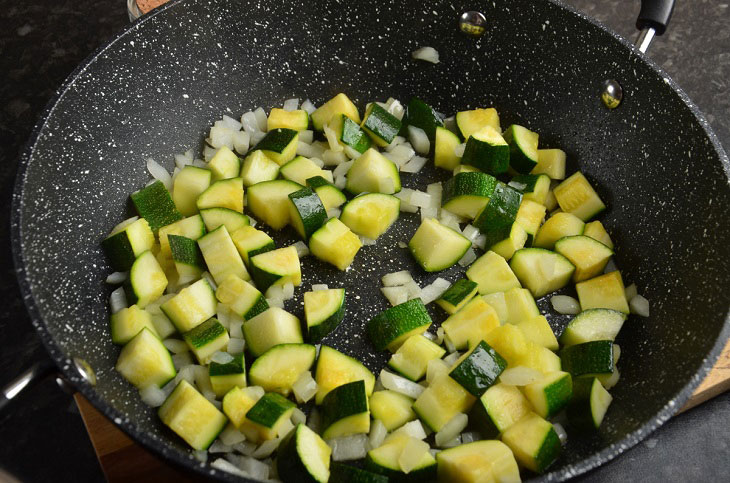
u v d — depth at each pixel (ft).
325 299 1.27
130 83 1.35
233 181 1.37
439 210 1.41
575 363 1.22
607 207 1.41
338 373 1.21
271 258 1.30
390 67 1.51
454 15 1.43
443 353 1.25
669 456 1.29
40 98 1.58
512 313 1.29
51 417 1.34
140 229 1.30
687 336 1.20
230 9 1.39
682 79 1.59
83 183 1.29
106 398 1.17
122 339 1.23
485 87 1.50
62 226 1.24
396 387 1.22
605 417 1.21
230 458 1.16
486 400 1.17
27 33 1.65
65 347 1.15
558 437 1.16
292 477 1.12
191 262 1.29
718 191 1.23
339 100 1.47
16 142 1.53
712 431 1.31
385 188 1.41
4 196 1.49
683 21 1.66
